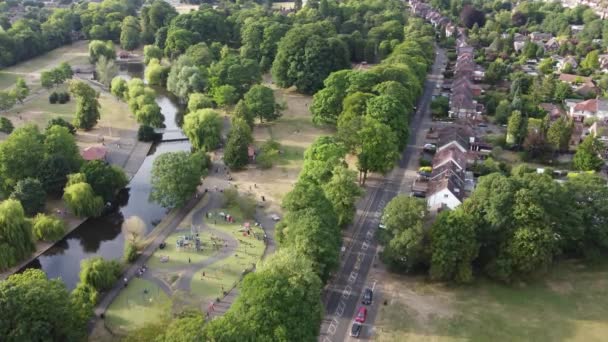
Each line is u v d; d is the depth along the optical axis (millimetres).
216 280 120812
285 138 199875
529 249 112562
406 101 191125
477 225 117188
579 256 129500
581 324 107750
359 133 157500
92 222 147500
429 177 164000
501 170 167500
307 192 122188
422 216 119062
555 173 167250
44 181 151500
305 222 111375
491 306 112312
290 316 88125
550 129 176375
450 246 113188
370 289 116188
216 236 137625
